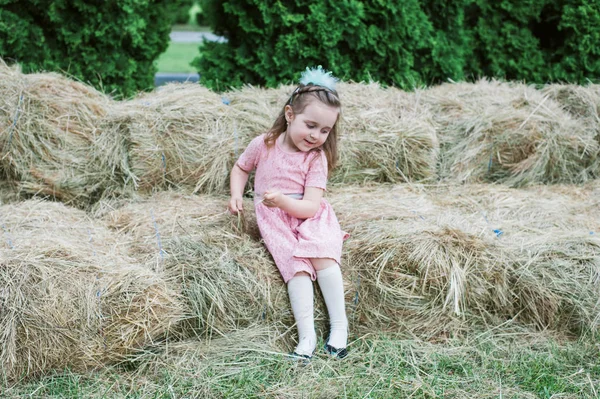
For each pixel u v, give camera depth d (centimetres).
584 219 331
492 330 293
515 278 292
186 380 251
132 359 258
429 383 254
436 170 386
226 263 279
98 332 249
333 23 442
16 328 240
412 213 320
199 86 387
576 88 424
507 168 390
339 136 360
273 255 286
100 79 442
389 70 468
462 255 291
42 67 448
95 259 265
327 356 271
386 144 365
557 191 380
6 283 243
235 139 351
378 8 452
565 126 392
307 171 303
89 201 354
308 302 278
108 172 351
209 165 350
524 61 524
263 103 374
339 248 287
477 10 531
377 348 277
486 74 539
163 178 351
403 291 288
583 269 291
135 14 462
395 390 250
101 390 245
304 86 294
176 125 348
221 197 348
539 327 294
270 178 307
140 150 343
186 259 279
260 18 454
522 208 342
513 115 384
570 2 516
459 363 268
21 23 433
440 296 289
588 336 286
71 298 246
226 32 486
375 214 317
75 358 249
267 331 276
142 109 354
